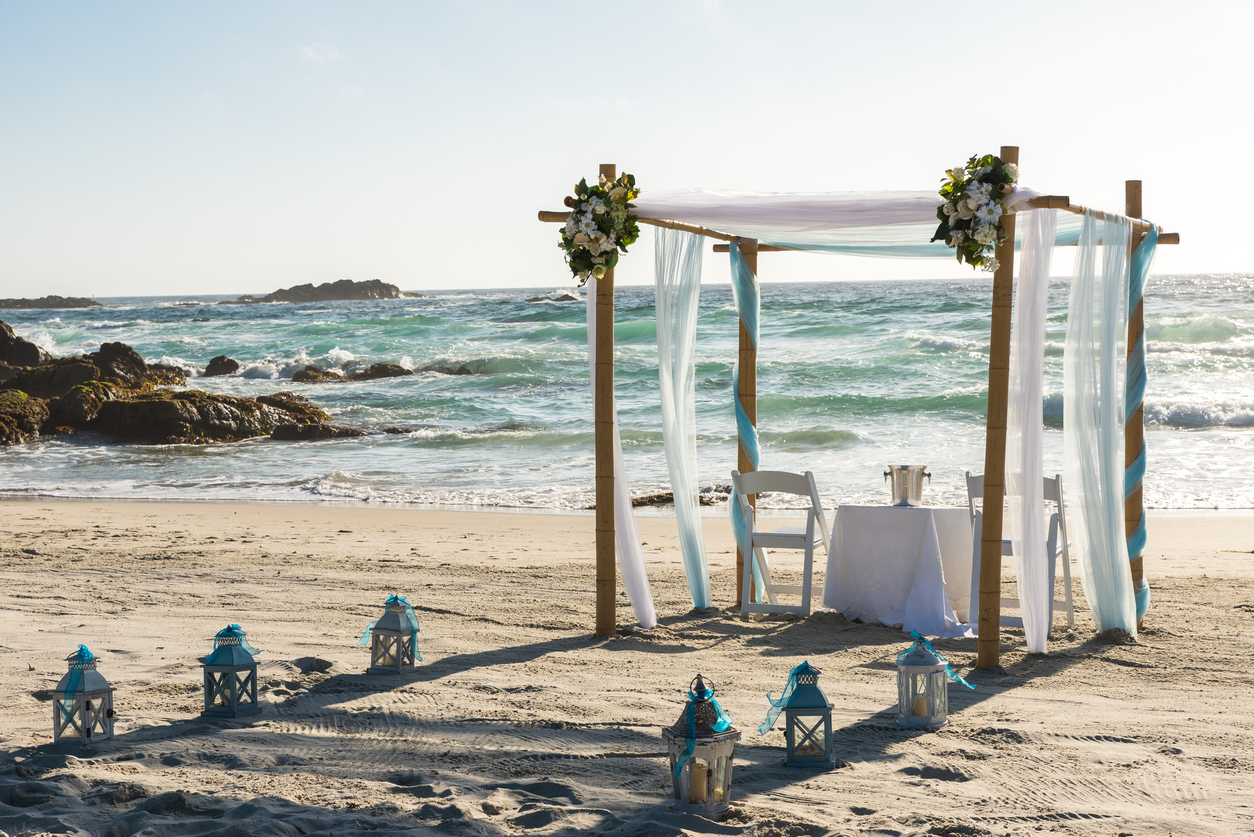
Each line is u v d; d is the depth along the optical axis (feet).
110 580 27.86
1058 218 22.75
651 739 14.53
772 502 45.68
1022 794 12.26
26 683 17.46
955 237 19.13
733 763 13.17
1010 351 20.44
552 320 155.74
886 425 68.33
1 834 10.85
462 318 170.09
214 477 59.16
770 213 21.49
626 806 11.88
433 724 15.26
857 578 23.75
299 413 83.97
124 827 11.01
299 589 26.76
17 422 78.54
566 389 95.04
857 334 114.62
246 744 14.29
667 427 24.98
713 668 19.03
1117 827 11.16
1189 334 107.76
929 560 22.82
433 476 57.67
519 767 13.34
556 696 16.85
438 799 12.08
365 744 14.32
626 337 128.47
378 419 84.43
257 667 18.53
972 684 18.13
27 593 25.89
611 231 21.36
